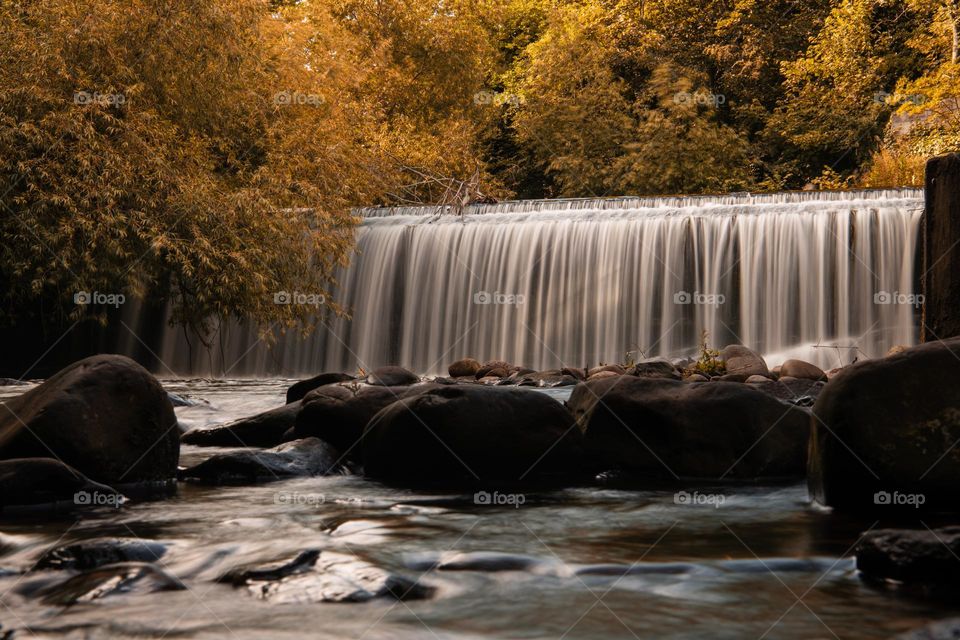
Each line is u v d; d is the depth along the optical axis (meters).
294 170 19.58
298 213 18.17
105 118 16.12
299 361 19.75
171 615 2.76
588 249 18.11
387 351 19.33
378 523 4.17
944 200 6.68
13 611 2.83
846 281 16.28
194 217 16.50
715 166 29.88
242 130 20.25
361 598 2.94
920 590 3.04
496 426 5.72
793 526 4.11
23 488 4.62
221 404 10.47
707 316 17.25
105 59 16.91
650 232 17.72
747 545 3.71
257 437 7.05
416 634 2.60
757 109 32.09
